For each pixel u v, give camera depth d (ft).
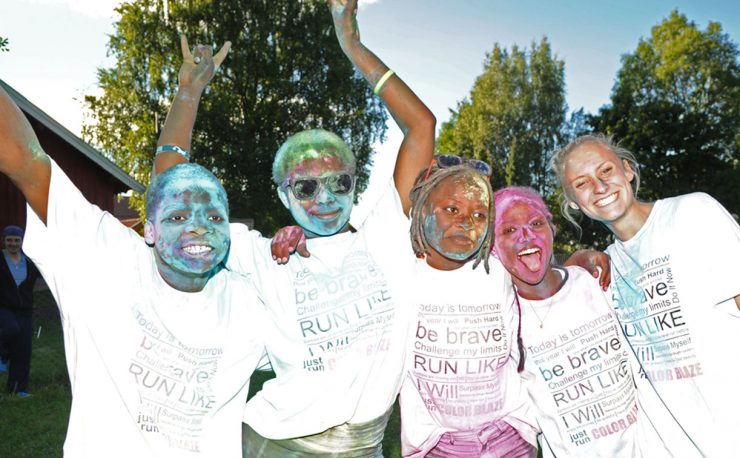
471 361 10.66
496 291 10.80
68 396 23.63
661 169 128.98
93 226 9.30
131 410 8.94
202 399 9.34
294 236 10.18
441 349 10.66
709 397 9.92
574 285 10.94
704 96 141.49
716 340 9.95
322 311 10.08
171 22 101.86
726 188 120.47
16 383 23.79
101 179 64.18
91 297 9.06
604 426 10.77
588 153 10.97
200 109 94.17
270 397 10.11
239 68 97.50
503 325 10.82
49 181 9.15
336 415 9.79
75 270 9.08
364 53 11.49
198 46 12.49
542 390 10.99
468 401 10.78
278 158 10.57
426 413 11.03
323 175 10.17
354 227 11.31
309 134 10.48
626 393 10.84
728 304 10.07
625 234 10.98
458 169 10.52
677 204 10.37
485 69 179.22
